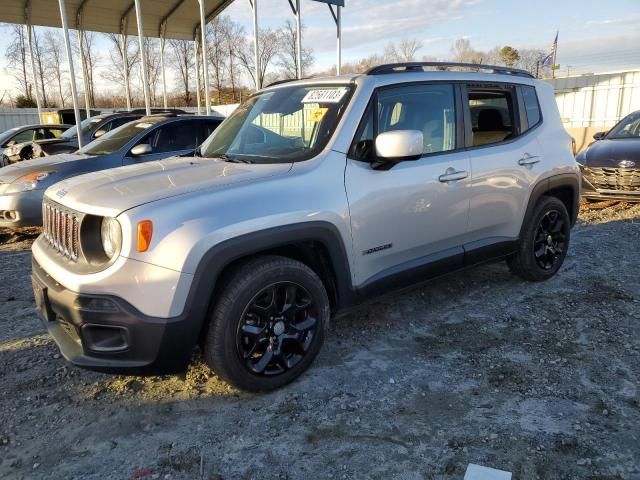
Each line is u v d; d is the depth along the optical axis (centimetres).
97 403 309
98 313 268
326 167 327
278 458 259
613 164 829
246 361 299
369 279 352
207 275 274
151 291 265
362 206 336
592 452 255
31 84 4203
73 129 1136
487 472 243
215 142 420
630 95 1631
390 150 326
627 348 361
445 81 402
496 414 289
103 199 288
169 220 270
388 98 366
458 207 396
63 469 254
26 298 483
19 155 1147
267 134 382
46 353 371
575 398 303
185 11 1565
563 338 380
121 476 249
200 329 280
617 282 489
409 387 320
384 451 262
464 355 359
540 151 464
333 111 351
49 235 334
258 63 1309
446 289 484
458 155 399
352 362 353
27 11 1480
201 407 304
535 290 477
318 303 323
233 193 293
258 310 301
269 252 319
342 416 292
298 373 322
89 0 1439
